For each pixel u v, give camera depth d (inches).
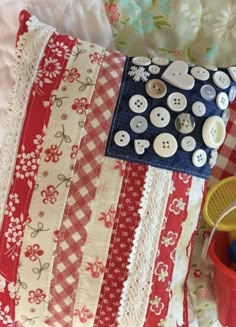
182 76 32.6
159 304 33.1
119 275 32.3
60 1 35.4
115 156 31.7
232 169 37.2
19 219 32.5
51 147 31.9
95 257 32.2
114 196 31.8
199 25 36.0
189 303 36.7
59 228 32.1
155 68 32.9
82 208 31.9
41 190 32.1
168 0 35.4
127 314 32.8
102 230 32.0
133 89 32.2
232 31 36.0
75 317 33.3
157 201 31.9
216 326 36.9
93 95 32.1
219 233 36.8
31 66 33.0
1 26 36.5
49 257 32.4
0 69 37.4
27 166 32.3
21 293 33.3
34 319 33.9
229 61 36.8
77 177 31.8
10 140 33.0
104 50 33.5
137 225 31.9
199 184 32.9
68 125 31.9
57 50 33.0
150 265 32.4
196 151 32.1
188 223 33.2
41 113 32.2
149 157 31.6
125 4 35.5
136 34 36.4
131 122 31.8
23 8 35.8
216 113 32.6
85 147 31.8
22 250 32.6
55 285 32.8
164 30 36.2
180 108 31.9
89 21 35.9
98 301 32.7
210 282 37.2
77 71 32.5
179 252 33.5
